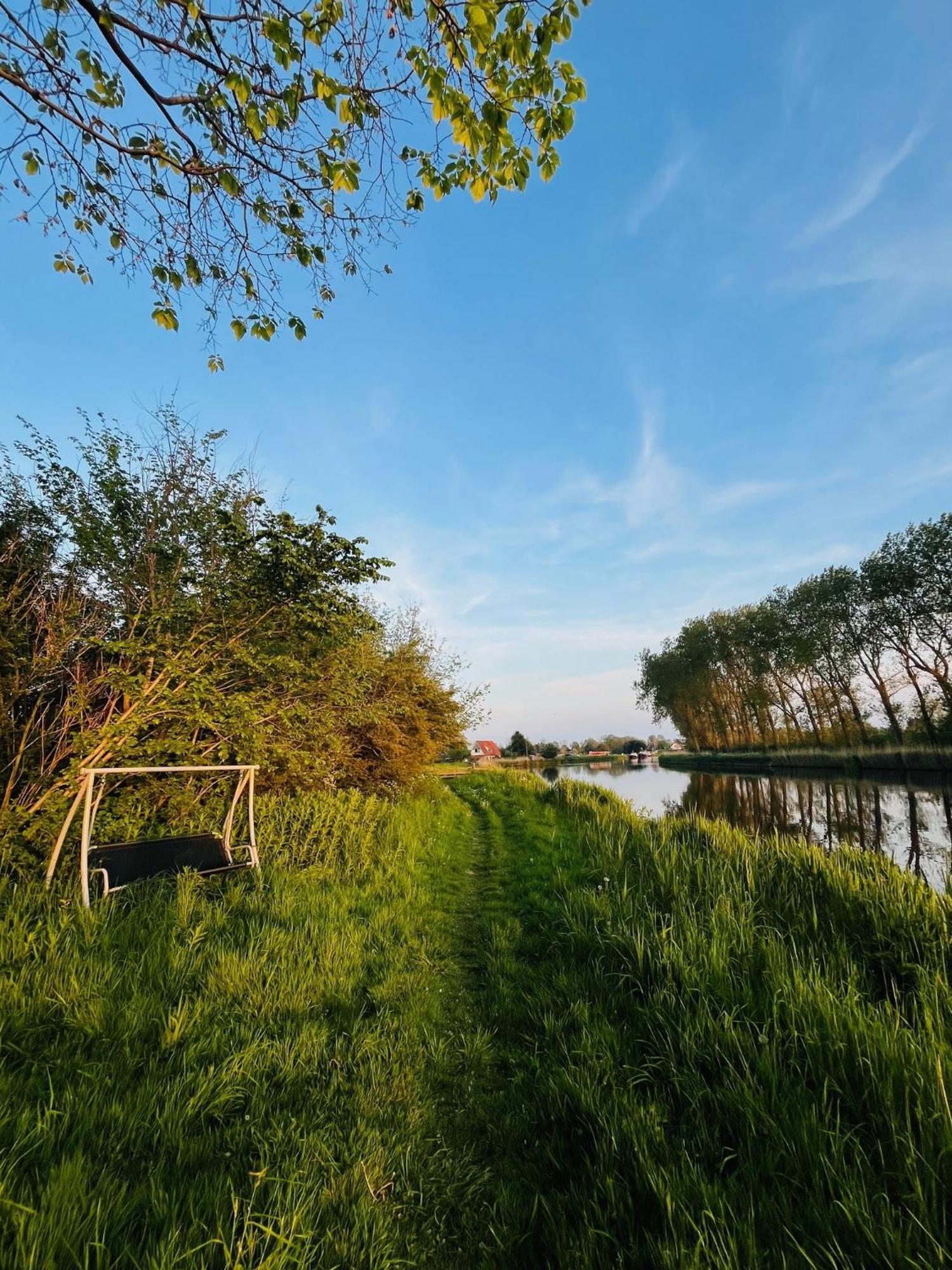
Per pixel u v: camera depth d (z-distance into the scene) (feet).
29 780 17.01
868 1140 6.49
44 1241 4.72
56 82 9.80
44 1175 5.49
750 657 128.88
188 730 20.76
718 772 127.75
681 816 37.09
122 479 20.51
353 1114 7.67
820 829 44.42
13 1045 7.48
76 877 14.03
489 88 9.39
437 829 33.27
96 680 17.92
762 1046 8.09
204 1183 5.83
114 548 19.80
